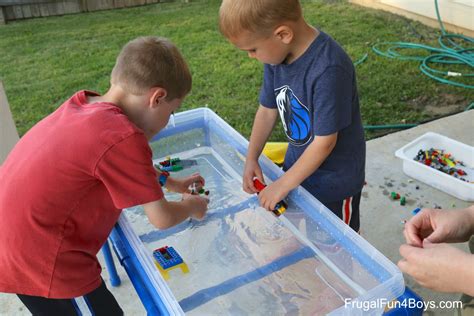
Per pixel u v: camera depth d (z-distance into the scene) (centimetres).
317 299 136
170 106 136
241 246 160
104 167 117
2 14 551
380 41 443
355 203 175
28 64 432
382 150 278
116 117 120
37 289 130
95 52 454
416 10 495
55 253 125
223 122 194
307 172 147
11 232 123
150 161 121
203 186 184
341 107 140
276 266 151
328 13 535
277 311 138
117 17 565
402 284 114
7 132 229
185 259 158
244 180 171
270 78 164
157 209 130
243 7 133
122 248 138
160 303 115
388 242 212
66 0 579
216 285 148
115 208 132
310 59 141
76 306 147
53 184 120
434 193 241
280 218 164
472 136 289
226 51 438
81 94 134
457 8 448
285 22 135
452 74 367
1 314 187
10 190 123
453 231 98
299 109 153
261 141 176
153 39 135
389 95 344
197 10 577
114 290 194
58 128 122
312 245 152
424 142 269
